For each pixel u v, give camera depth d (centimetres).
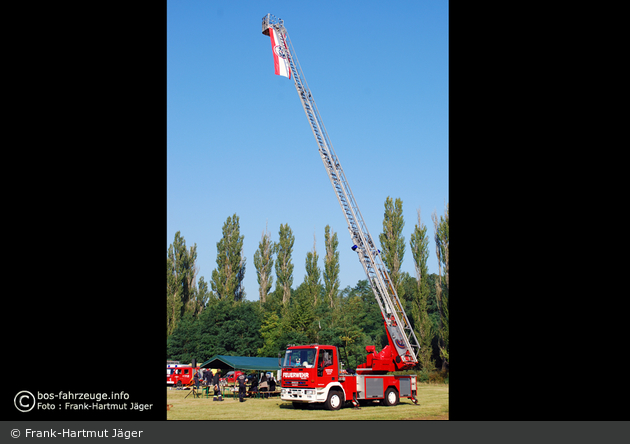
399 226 5697
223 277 6931
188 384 4341
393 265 5600
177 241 6981
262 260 7119
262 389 3122
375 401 2567
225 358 3141
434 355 5484
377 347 6203
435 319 5966
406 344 2675
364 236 2894
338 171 2975
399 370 2641
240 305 6169
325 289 6588
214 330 5966
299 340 5334
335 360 2239
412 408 2270
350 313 5975
